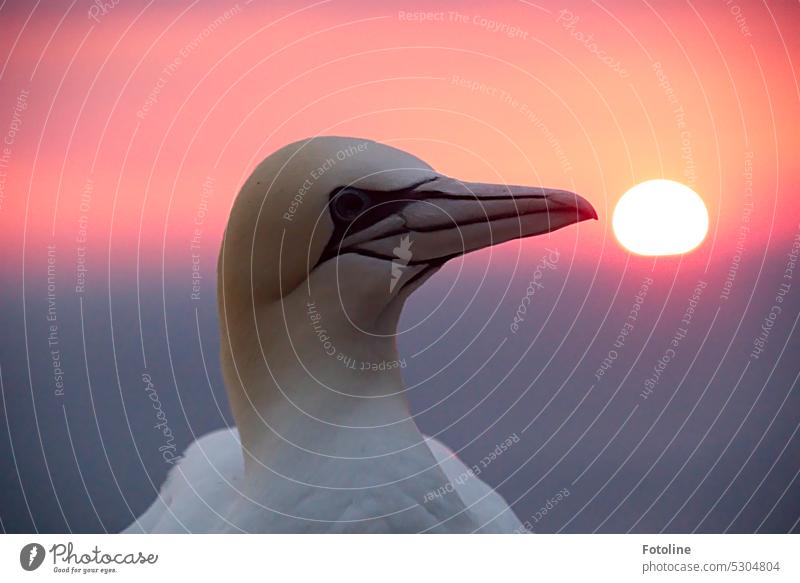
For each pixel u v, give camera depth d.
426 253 7.02
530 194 7.00
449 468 9.07
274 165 6.88
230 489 8.86
